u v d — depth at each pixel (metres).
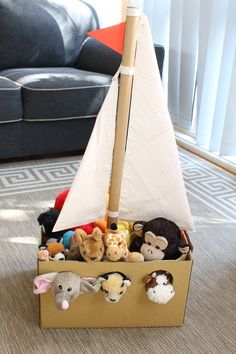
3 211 1.71
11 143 2.08
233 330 1.19
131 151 1.10
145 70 1.01
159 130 1.06
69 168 2.16
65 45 2.49
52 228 1.22
